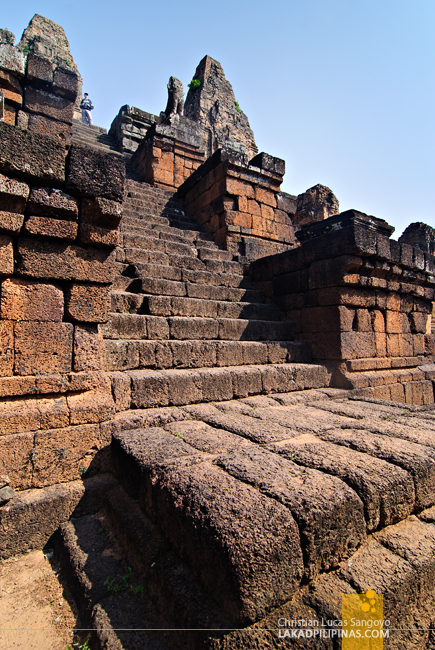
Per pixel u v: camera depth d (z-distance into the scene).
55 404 3.17
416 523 2.58
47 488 2.98
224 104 21.59
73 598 2.35
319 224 8.90
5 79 8.02
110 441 3.34
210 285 6.91
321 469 2.55
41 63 8.48
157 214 9.12
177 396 4.27
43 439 3.00
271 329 6.57
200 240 8.22
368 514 2.31
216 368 5.12
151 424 3.64
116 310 5.23
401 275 7.11
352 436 3.29
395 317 7.31
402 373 6.86
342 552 2.13
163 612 1.96
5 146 2.91
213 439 3.20
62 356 3.29
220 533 1.80
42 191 3.10
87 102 20.36
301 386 5.68
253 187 8.84
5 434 2.88
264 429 3.49
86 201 3.34
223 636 1.61
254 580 1.67
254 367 5.38
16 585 2.45
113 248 3.57
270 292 7.65
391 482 2.46
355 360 6.23
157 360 4.64
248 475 2.38
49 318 3.24
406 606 2.07
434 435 3.29
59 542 2.75
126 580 2.27
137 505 2.74
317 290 6.59
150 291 5.92
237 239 8.46
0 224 2.94
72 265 3.33
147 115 15.02
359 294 6.51
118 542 2.64
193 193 9.82
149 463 2.67
